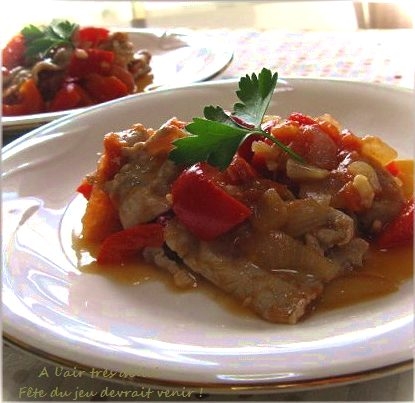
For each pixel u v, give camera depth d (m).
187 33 0.62
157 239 0.33
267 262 0.30
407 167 0.36
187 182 0.31
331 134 0.34
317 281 0.30
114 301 0.30
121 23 0.93
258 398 0.25
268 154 0.33
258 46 0.62
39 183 0.38
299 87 0.44
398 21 0.79
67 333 0.25
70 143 0.40
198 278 0.31
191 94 0.44
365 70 0.54
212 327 0.28
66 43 0.56
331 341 0.24
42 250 0.33
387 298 0.29
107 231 0.34
